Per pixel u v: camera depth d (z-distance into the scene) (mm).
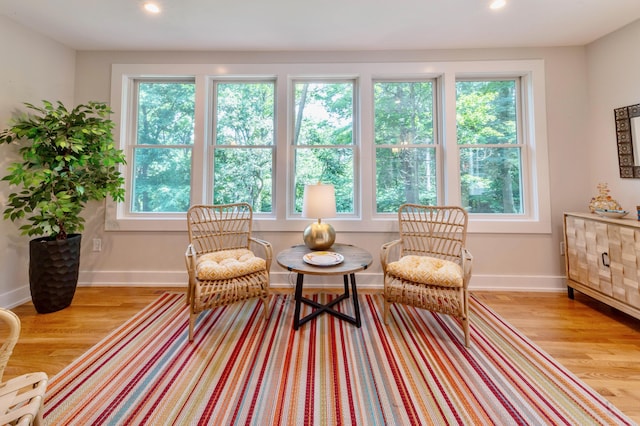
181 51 2676
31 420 709
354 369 1476
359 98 2680
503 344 1707
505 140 2713
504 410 1210
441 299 1704
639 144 2205
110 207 2635
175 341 1729
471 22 2219
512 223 2572
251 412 1199
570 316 2070
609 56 2381
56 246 2086
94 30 2342
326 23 2232
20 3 1992
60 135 2039
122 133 2676
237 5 2016
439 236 2408
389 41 2496
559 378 1408
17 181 1901
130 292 2504
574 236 2314
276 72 2670
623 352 1620
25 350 1622
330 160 2764
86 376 1410
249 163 2793
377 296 2443
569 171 2555
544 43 2527
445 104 2631
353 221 2648
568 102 2561
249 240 2387
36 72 2357
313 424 1143
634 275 1818
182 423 1145
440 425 1135
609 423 1139
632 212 2254
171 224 2650
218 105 2801
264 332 1836
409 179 2736
